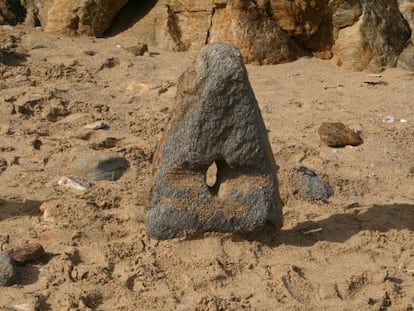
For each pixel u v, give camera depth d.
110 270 2.71
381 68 4.76
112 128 3.66
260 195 2.80
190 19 4.86
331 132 3.68
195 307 2.58
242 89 2.75
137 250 2.79
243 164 2.78
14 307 2.53
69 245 2.81
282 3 4.79
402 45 4.86
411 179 3.42
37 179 3.19
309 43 4.88
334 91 4.33
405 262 2.83
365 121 3.92
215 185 2.83
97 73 4.31
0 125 3.60
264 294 2.65
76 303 2.56
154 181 2.80
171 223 2.79
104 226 2.91
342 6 4.82
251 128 2.77
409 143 3.73
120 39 4.89
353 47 4.78
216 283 2.68
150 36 4.88
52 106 3.78
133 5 5.05
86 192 3.10
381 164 3.53
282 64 4.75
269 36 4.77
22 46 4.53
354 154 3.61
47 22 4.94
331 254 2.84
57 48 4.57
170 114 2.82
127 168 3.29
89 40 4.84
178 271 2.72
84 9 4.89
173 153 2.78
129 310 2.57
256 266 2.76
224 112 2.75
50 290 2.61
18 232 2.86
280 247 2.84
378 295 2.67
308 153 3.55
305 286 2.68
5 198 3.05
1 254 2.66
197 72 2.75
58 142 3.47
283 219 2.89
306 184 3.21
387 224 3.01
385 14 4.87
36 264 2.72
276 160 3.49
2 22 4.96
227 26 4.76
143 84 4.14
